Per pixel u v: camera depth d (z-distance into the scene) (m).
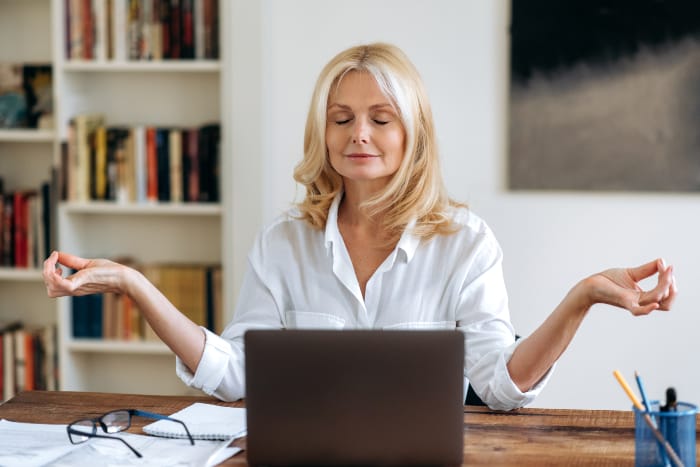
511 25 3.64
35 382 3.92
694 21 3.54
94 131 3.80
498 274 2.19
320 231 2.25
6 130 3.88
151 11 3.71
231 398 2.02
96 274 1.88
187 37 3.71
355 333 1.52
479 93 3.69
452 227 2.20
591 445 1.70
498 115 3.68
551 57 3.62
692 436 1.53
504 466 1.59
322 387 1.53
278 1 3.75
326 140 2.13
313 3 3.74
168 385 4.05
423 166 2.16
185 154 3.73
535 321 3.73
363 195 2.16
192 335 1.98
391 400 1.52
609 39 3.59
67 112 3.80
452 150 3.72
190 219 3.98
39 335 3.91
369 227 2.20
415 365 1.52
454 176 3.73
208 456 1.63
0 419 1.88
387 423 1.53
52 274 1.84
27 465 1.59
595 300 1.78
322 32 3.74
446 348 1.52
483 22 3.66
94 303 3.86
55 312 4.09
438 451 1.53
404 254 2.17
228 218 3.71
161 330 1.96
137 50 3.73
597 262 3.68
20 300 4.10
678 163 3.59
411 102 2.08
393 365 1.52
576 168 3.64
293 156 3.79
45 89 3.88
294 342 1.53
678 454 1.51
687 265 3.62
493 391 1.93
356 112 2.07
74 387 3.92
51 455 1.64
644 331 3.67
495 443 1.71
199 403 1.99
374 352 1.52
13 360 3.91
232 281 3.72
